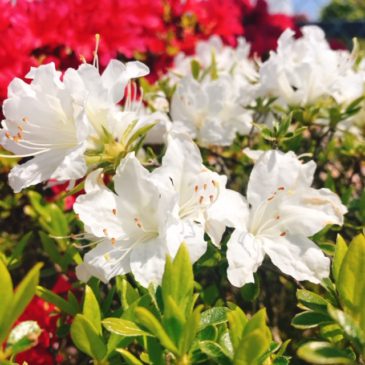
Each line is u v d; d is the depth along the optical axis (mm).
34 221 419
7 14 351
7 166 417
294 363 307
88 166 251
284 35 337
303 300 228
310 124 337
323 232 291
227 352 203
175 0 510
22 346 216
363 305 205
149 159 295
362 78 353
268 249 247
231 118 369
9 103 249
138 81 448
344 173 434
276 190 256
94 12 385
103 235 236
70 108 241
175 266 203
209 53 498
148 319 184
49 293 265
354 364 188
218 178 245
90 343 211
